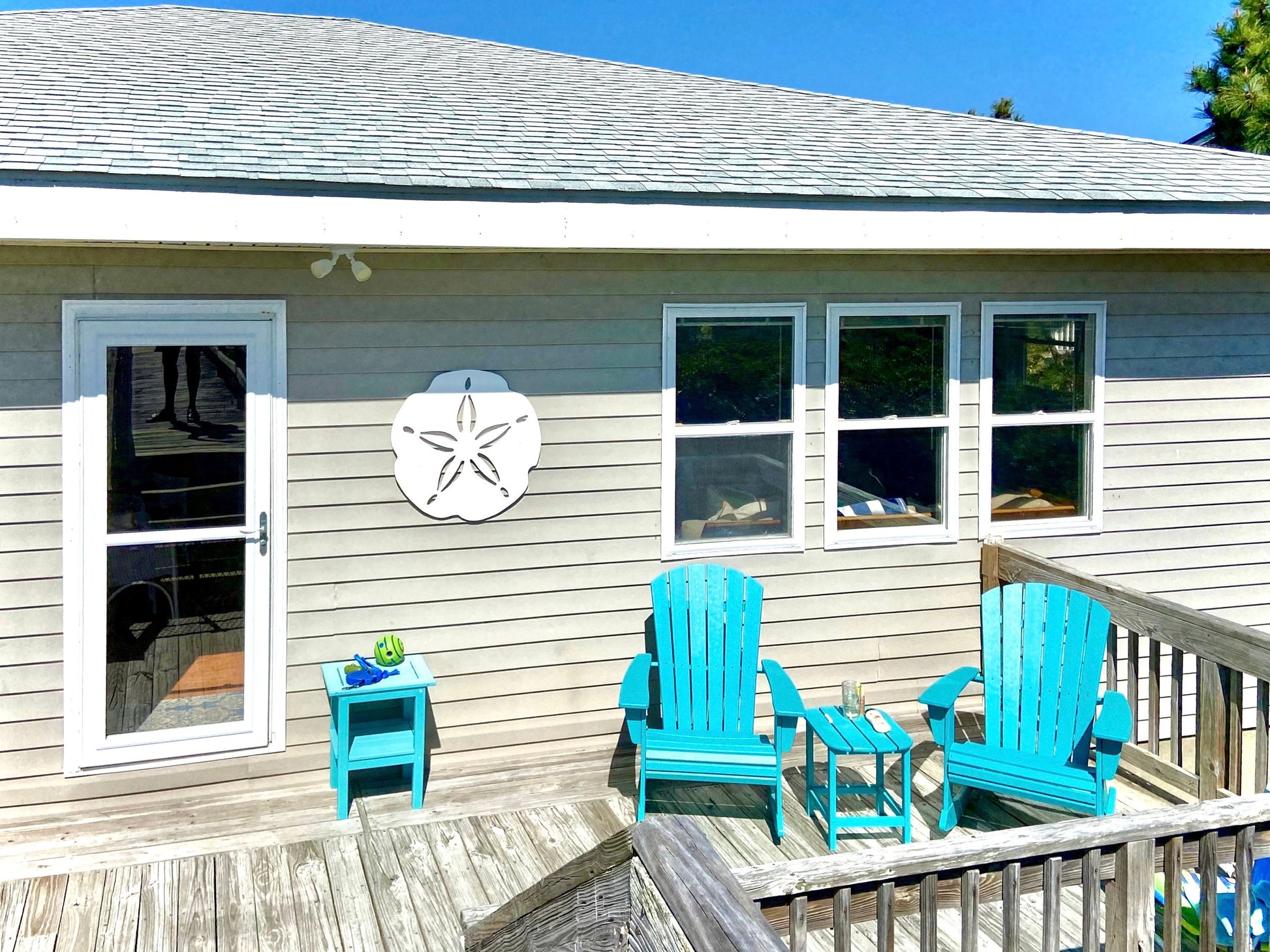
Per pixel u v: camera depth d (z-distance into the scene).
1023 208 5.68
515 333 5.39
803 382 5.80
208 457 5.01
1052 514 6.31
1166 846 2.93
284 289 5.05
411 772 5.40
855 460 5.96
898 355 5.97
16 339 4.70
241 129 5.18
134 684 4.97
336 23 9.14
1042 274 6.12
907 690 6.08
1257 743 4.51
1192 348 6.44
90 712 4.89
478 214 4.90
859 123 7.14
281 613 5.14
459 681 5.43
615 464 5.59
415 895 4.38
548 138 5.78
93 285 4.77
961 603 6.15
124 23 7.94
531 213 4.98
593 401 5.54
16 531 4.76
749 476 5.80
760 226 5.32
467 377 5.34
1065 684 4.96
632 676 5.03
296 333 5.08
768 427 5.77
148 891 4.39
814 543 5.90
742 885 2.58
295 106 5.79
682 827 2.05
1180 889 2.92
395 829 4.95
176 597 5.01
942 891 2.81
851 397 5.91
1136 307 6.31
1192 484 6.50
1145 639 6.58
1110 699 4.69
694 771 4.87
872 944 4.02
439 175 4.91
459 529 5.39
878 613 6.02
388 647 5.16
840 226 5.43
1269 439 6.62
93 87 5.64
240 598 5.10
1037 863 2.88
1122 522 6.39
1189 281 6.39
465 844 4.82
